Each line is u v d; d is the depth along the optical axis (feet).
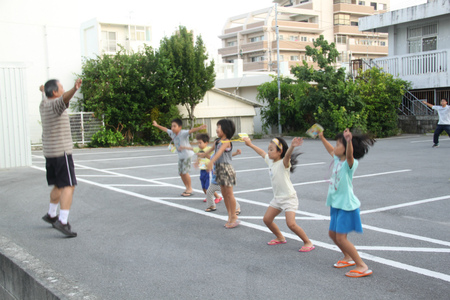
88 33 109.40
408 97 81.92
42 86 19.33
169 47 74.13
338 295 12.49
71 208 24.30
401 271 14.32
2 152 39.68
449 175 33.45
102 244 17.65
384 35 203.31
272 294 12.62
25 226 20.51
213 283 13.51
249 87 107.86
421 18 77.87
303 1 197.77
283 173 16.42
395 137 74.49
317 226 20.01
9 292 15.58
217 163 20.02
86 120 68.74
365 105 74.79
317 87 80.28
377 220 21.11
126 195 27.99
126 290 13.07
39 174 36.32
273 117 92.43
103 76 68.69
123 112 70.28
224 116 88.94
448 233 18.80
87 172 39.06
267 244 17.49
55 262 15.56
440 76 74.49
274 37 184.03
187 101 77.41
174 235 18.90
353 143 14.19
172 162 46.39
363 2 197.16
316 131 15.16
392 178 32.96
